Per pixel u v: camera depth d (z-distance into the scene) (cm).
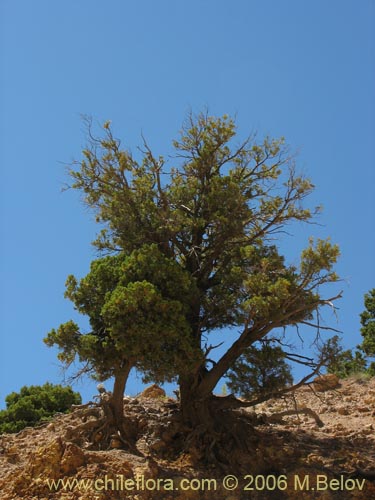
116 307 2438
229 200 2733
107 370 2573
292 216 2788
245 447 2569
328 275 2564
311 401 3328
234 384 2655
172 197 2828
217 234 2772
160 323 2434
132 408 2852
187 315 2644
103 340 2547
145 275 2575
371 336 4097
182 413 2666
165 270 2567
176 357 2477
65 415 2952
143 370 2533
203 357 2534
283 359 2659
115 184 2820
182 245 2819
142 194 2798
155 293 2447
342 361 2655
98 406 2848
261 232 2800
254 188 2869
